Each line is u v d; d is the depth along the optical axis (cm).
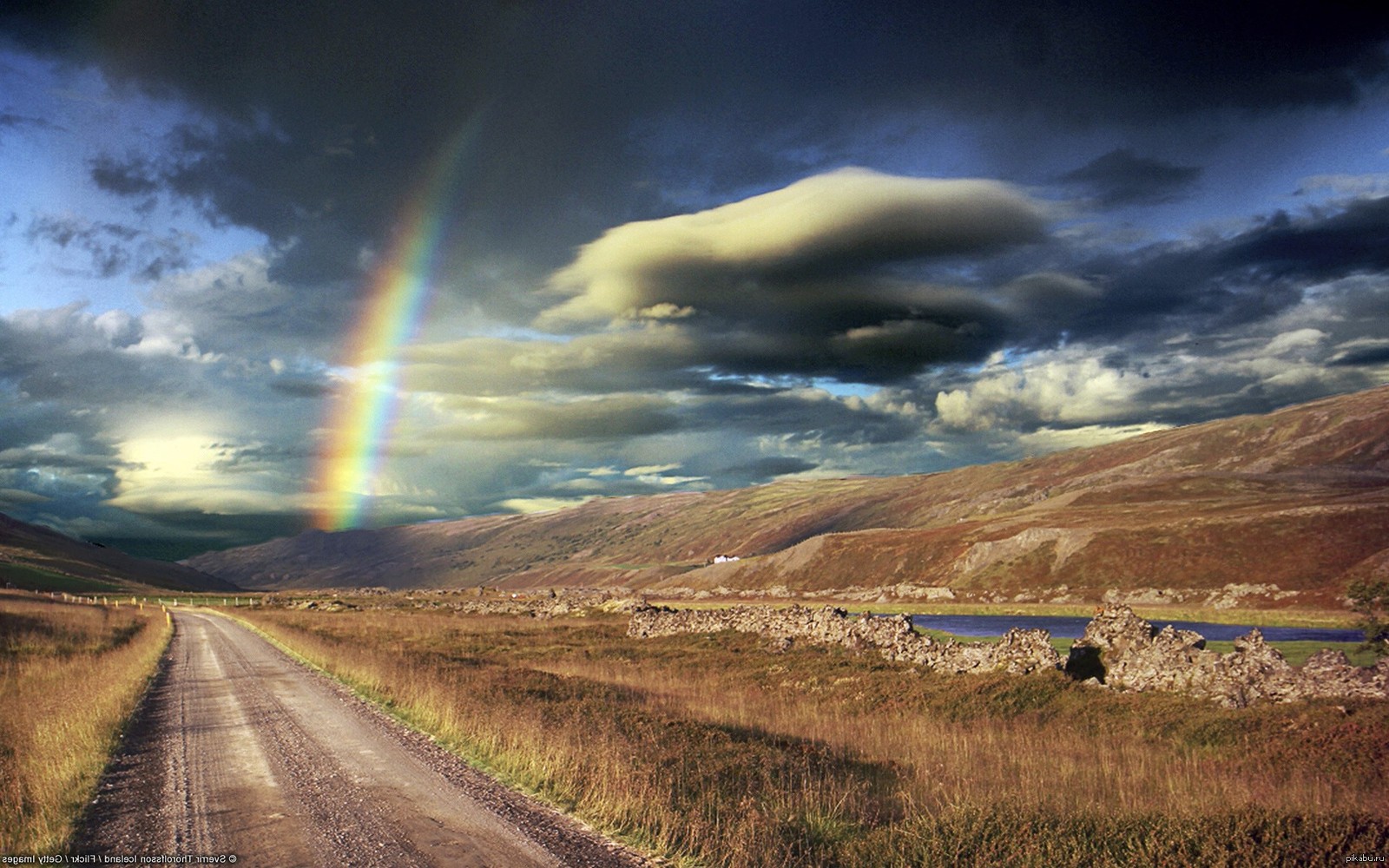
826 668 3114
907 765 1518
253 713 2108
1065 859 899
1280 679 1991
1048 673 2475
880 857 936
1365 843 892
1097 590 11350
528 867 920
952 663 2808
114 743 1708
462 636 5522
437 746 1658
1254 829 955
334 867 929
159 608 10950
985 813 1032
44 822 1083
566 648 4581
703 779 1302
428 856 962
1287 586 9319
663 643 4634
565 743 1435
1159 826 972
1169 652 2280
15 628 4338
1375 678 1886
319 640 4388
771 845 962
